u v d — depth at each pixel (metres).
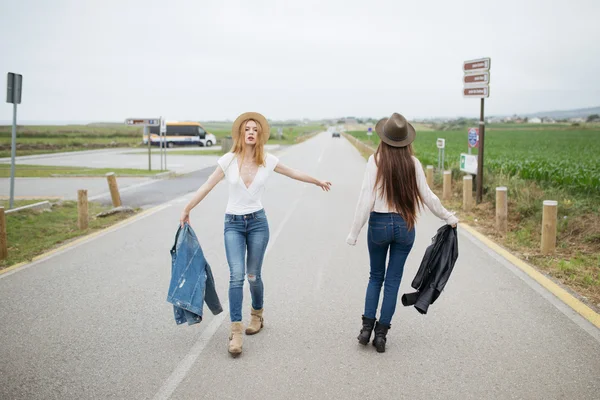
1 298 5.38
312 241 8.17
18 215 10.08
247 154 4.15
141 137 65.31
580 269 6.10
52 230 9.28
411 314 4.83
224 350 4.04
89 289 5.70
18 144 41.28
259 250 4.20
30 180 18.16
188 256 4.06
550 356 3.83
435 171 17.03
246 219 4.15
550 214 6.86
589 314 4.68
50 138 57.34
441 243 4.06
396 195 3.90
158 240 8.38
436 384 3.43
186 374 3.61
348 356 3.90
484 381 3.46
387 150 3.94
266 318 4.75
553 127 146.88
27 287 5.79
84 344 4.15
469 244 7.81
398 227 3.92
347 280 5.97
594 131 107.75
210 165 25.59
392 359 3.84
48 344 4.15
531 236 8.10
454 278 5.97
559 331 4.30
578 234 7.70
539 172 14.57
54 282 5.98
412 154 3.99
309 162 27.80
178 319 4.11
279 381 3.49
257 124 4.13
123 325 4.59
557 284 5.62
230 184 4.14
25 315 4.85
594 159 24.05
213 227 9.39
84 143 46.94
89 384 3.46
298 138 66.19
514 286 5.61
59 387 3.41
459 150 34.12
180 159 30.50
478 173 11.56
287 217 10.43
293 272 6.33
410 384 3.43
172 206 12.25
